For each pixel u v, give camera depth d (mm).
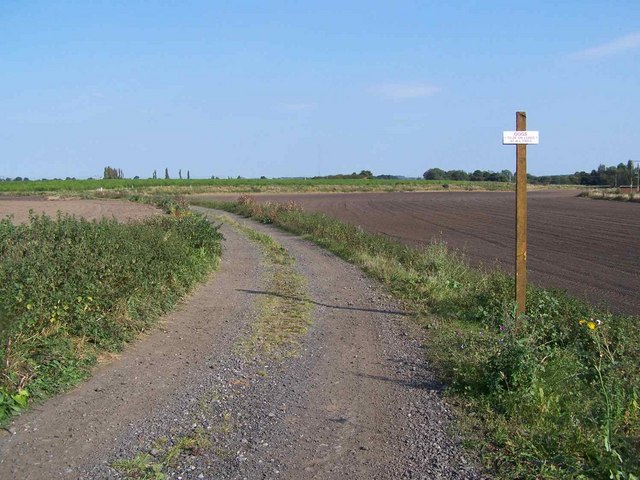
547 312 9797
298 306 11711
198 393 6719
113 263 9172
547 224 37000
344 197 81188
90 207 42844
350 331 9773
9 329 6578
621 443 5047
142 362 7820
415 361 8016
